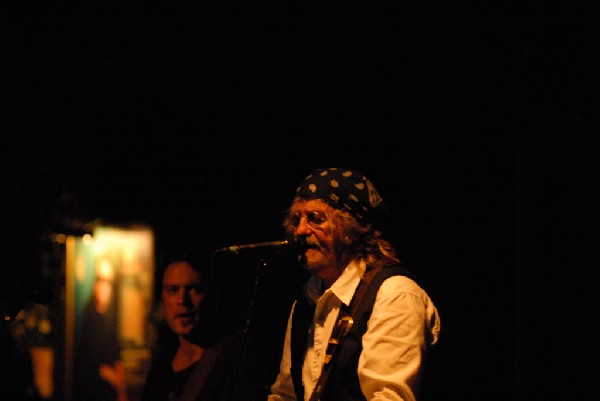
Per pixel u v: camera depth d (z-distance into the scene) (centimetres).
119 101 1159
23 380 1119
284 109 1079
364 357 639
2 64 1175
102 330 1095
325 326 691
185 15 1123
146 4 1136
